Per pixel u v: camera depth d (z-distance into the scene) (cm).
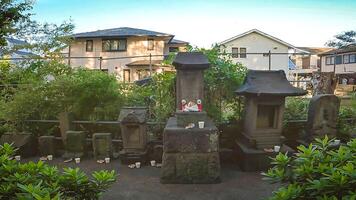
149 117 722
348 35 3369
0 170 237
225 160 634
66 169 249
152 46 2280
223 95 688
